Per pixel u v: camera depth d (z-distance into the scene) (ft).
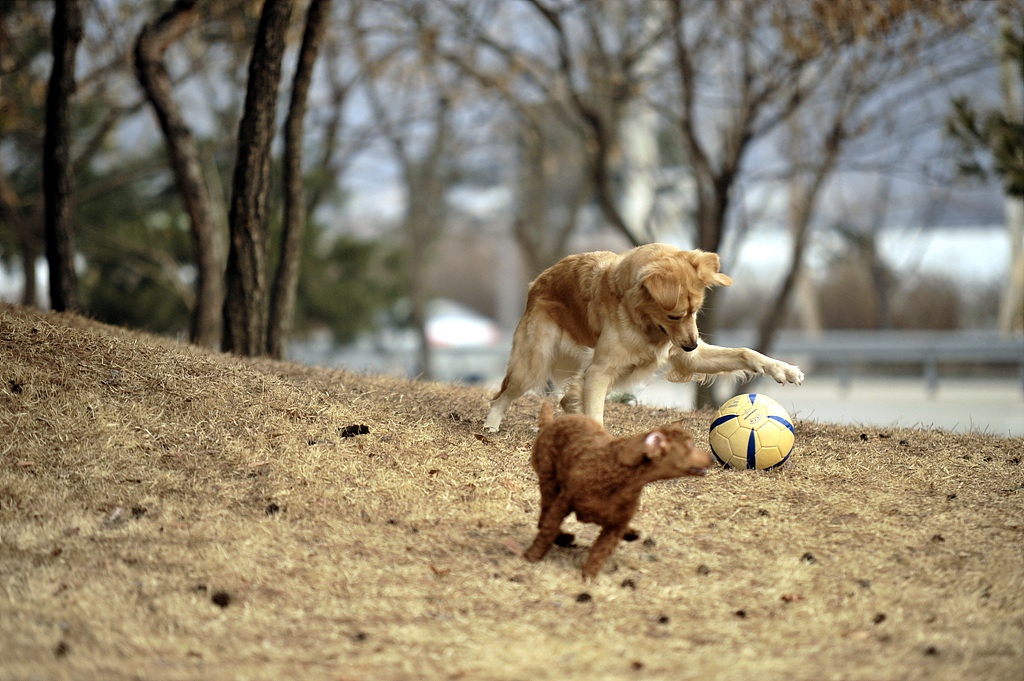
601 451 17.72
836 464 25.99
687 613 16.90
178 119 44.37
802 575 18.63
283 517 20.83
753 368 25.79
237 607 16.58
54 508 20.67
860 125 54.03
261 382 28.48
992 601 17.29
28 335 28.09
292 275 42.45
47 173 38.37
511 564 18.71
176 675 13.75
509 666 14.53
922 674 14.16
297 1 54.54
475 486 22.94
